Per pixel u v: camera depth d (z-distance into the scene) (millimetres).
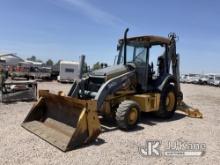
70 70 26906
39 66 32625
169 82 8242
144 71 7539
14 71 27734
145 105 7086
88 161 4441
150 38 7402
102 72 6805
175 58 8602
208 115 9531
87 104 5199
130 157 4738
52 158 4496
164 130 6766
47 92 6348
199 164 4594
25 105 9750
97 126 5340
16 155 4562
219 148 5535
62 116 6016
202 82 41062
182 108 8945
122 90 6965
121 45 8078
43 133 5656
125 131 6438
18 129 6160
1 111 8414
